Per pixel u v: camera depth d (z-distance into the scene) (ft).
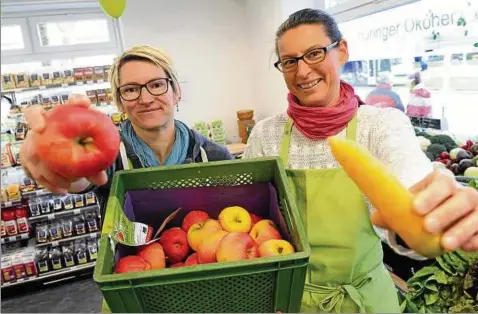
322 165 3.71
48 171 1.94
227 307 1.93
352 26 9.71
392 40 8.34
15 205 11.32
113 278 1.73
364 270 3.50
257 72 14.66
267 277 1.86
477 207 1.37
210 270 1.76
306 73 3.50
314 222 3.50
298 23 3.46
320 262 3.50
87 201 11.75
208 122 14.56
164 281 1.77
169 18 14.10
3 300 10.53
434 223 1.27
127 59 4.01
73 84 11.57
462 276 4.22
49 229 11.50
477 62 6.37
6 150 10.86
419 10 7.45
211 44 14.75
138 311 1.84
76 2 11.62
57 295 10.61
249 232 2.59
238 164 2.84
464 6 6.44
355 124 3.59
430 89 7.50
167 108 4.17
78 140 1.87
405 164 2.99
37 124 1.83
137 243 2.44
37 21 12.01
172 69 4.25
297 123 3.81
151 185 2.86
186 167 2.83
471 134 6.72
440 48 7.08
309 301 3.46
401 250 2.11
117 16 2.82
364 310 3.33
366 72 9.43
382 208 1.37
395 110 3.61
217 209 2.98
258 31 13.85
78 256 11.24
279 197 2.64
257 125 4.36
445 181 1.38
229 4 14.64
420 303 4.52
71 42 12.67
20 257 10.99
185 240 2.65
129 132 4.42
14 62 11.98
